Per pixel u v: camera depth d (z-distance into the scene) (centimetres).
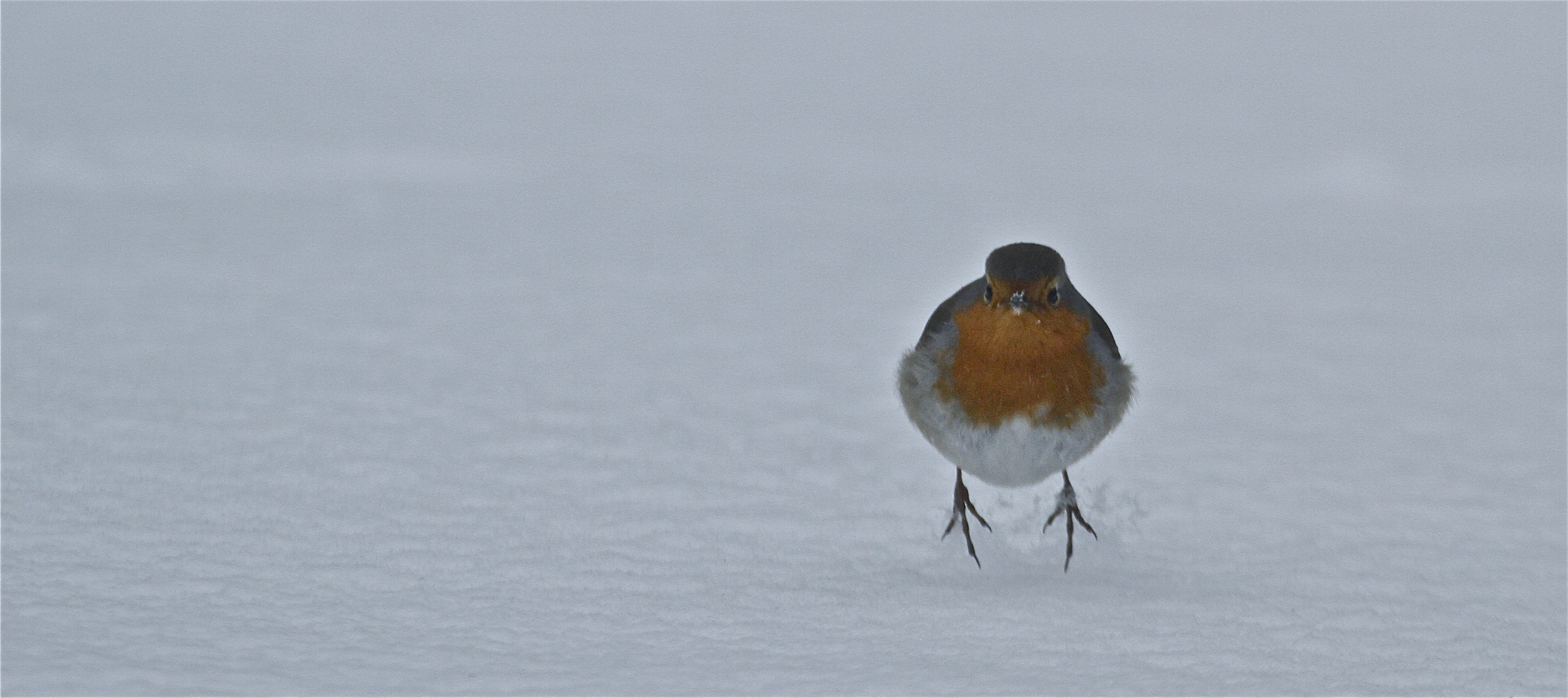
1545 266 2034
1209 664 621
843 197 2727
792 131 3675
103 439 935
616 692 560
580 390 1188
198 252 1839
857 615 670
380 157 2955
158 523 758
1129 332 1567
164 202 2273
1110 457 1027
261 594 657
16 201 2189
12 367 1144
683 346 1407
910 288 1828
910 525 836
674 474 933
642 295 1709
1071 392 757
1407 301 1777
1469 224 2467
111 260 1734
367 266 1816
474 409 1096
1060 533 831
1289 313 1692
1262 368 1386
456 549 749
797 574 736
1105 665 614
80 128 2898
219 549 722
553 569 725
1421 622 693
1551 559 807
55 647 565
